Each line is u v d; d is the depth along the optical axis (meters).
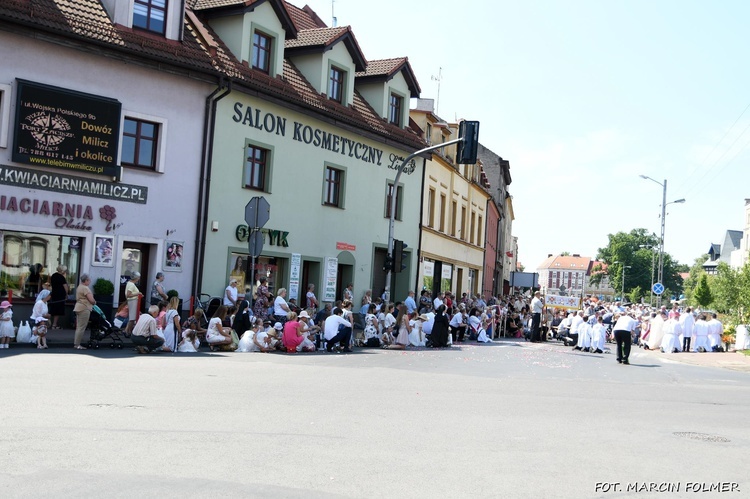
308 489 6.50
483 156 69.19
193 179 24.17
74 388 11.23
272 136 27.36
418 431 9.55
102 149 21.58
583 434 10.02
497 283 72.50
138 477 6.57
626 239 160.75
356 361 19.48
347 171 31.77
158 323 19.09
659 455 8.85
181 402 10.64
